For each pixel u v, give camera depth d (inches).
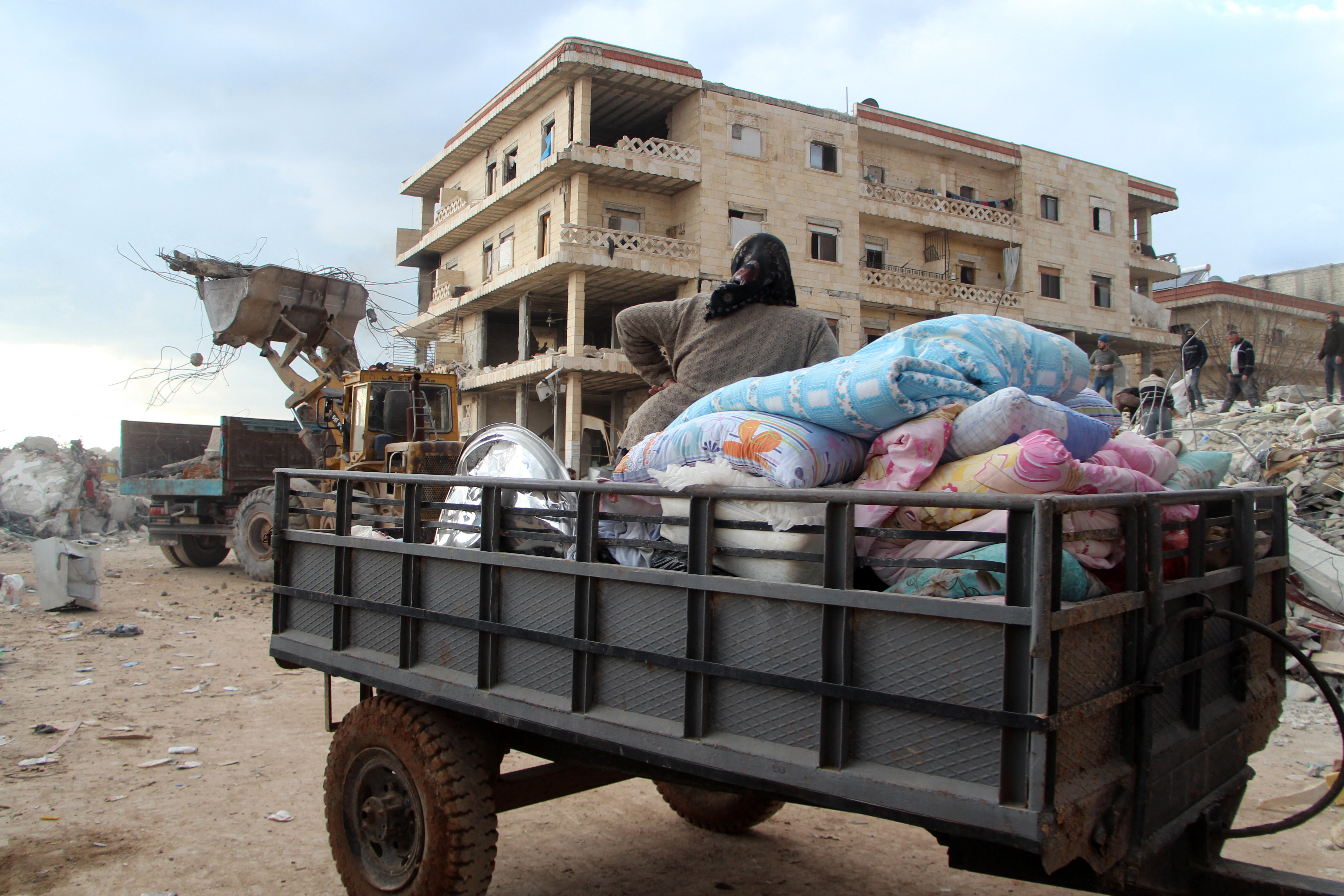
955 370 90.8
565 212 882.8
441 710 108.3
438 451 385.7
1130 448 99.5
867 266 1064.2
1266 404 582.2
